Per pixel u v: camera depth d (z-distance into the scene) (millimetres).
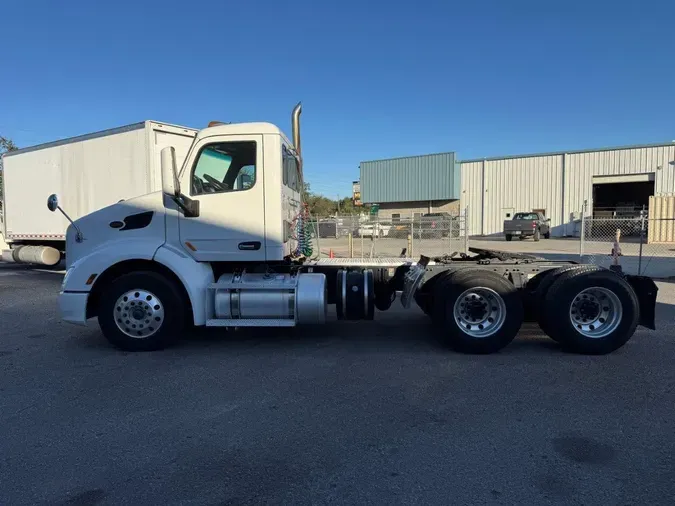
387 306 7164
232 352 6180
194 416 4215
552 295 5891
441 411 4277
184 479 3217
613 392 4684
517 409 4301
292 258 6895
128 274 6133
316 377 5207
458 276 5961
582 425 3967
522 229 31219
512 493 3021
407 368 5484
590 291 5871
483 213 41406
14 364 5742
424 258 7277
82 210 12031
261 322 6039
